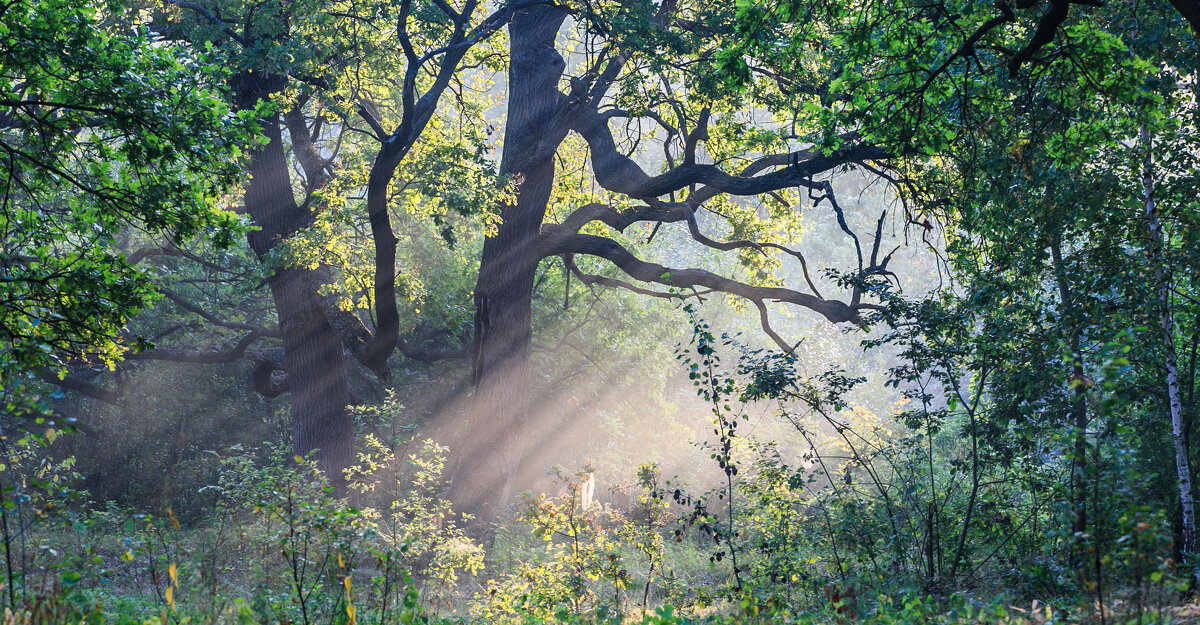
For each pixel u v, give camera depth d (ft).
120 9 36.55
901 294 46.24
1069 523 22.70
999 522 36.99
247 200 67.26
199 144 34.06
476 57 79.56
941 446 58.65
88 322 33.60
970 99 40.22
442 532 43.91
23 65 31.42
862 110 39.65
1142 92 35.01
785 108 64.28
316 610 23.95
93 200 35.78
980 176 47.19
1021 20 42.47
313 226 62.44
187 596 26.30
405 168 63.62
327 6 61.05
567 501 38.68
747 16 39.45
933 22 37.78
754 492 38.83
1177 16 40.60
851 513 38.09
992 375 39.83
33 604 18.61
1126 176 38.86
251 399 108.47
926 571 34.58
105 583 31.27
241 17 59.47
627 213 74.38
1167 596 20.63
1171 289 37.50
